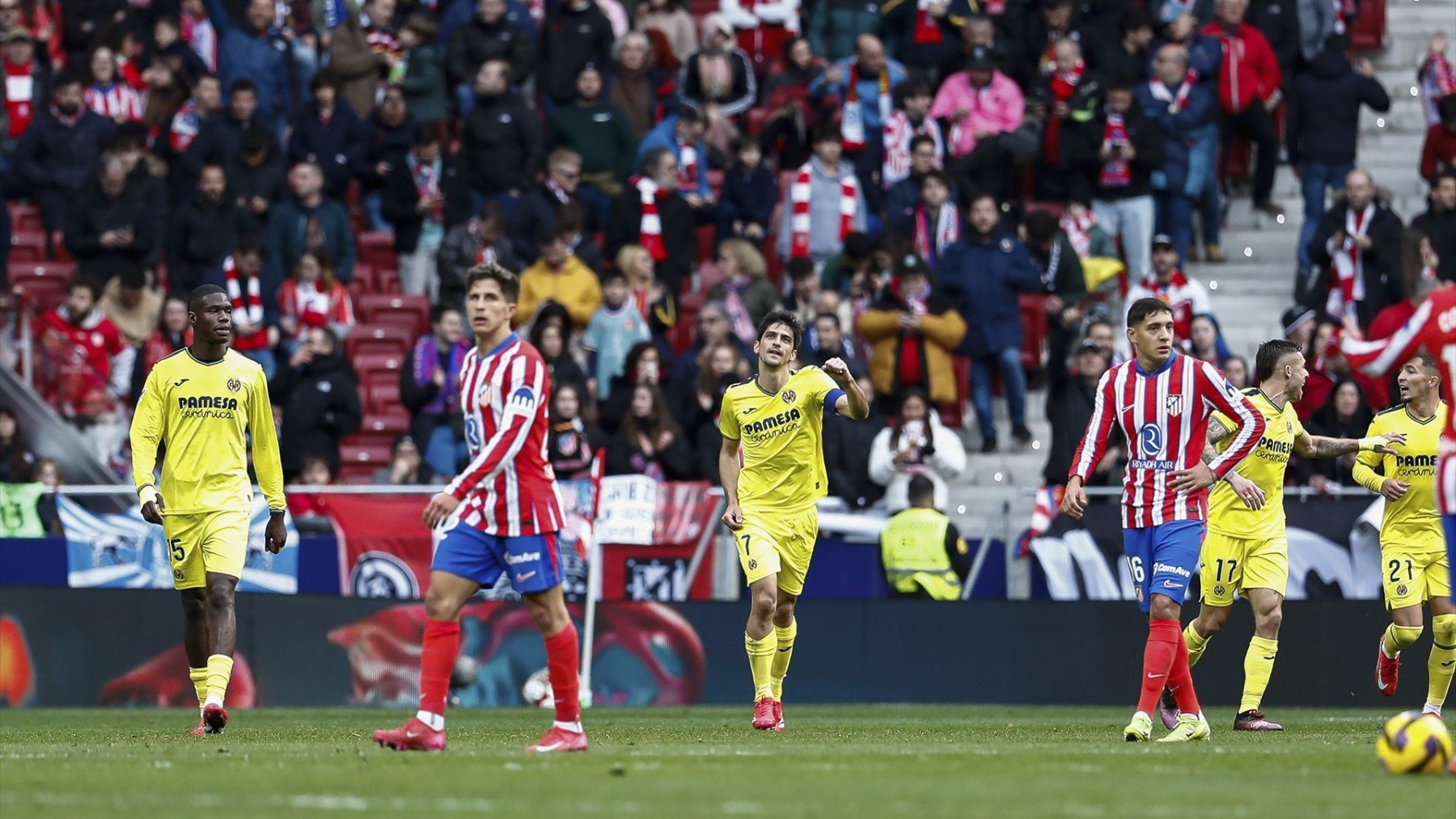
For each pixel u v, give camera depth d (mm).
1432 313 26672
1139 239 67062
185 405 34844
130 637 51250
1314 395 58781
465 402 26656
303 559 52156
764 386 37062
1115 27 71125
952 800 20438
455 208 65938
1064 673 53531
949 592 54250
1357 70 72688
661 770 24281
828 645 54125
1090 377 56812
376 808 19422
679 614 53250
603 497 53125
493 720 42219
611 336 60594
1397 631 40312
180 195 66188
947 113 69000
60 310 61188
